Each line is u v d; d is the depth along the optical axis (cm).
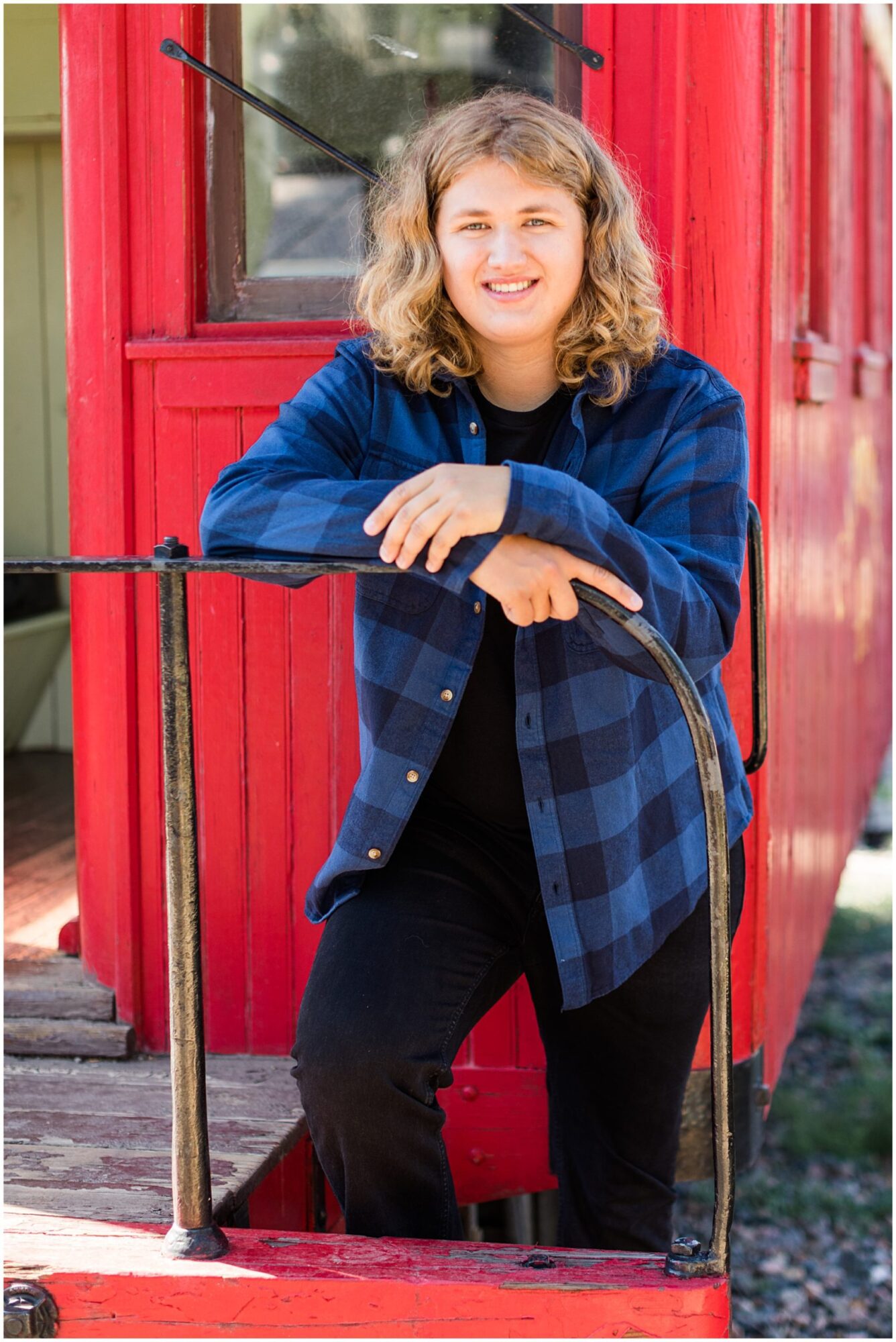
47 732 451
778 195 243
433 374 160
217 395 219
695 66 205
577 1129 187
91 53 219
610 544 136
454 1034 156
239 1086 212
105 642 228
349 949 155
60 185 414
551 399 162
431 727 157
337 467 159
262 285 224
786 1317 296
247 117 220
